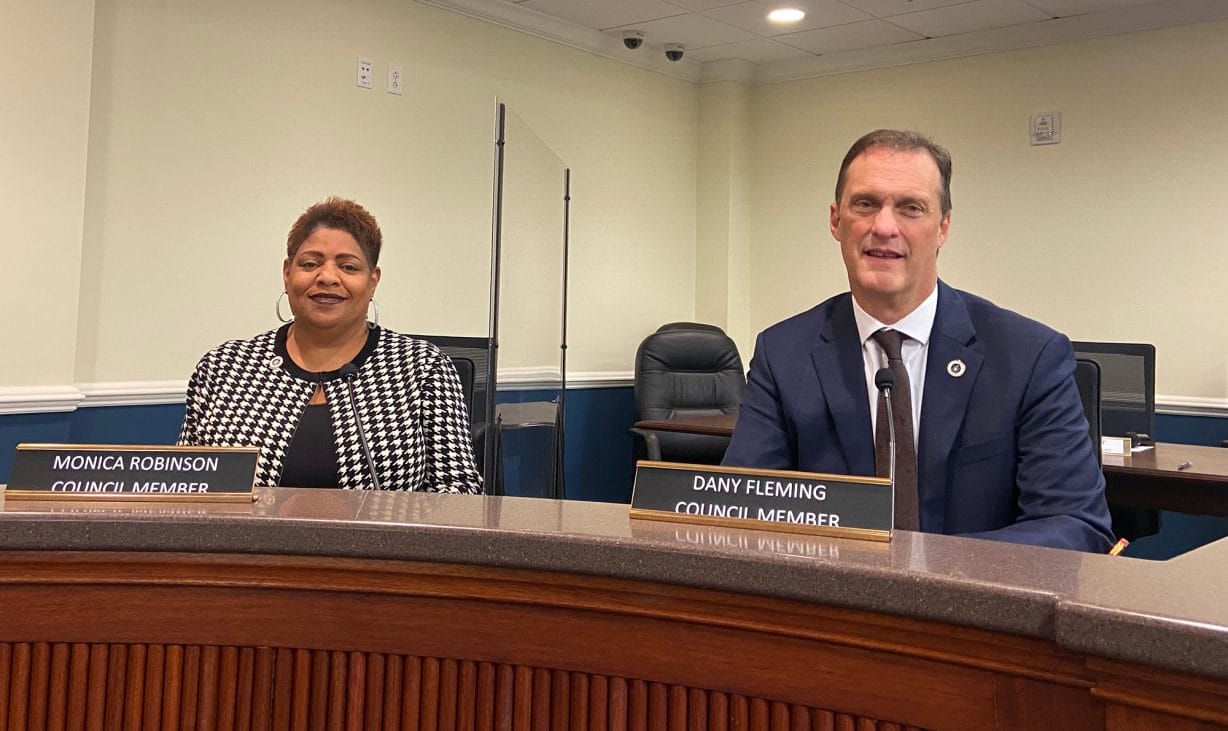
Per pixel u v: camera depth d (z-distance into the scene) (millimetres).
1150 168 4398
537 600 893
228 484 1035
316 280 1666
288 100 3703
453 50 4301
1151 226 4402
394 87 4066
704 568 816
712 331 5066
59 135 2988
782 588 785
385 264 4051
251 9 3582
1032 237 4723
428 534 907
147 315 3326
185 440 1690
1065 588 692
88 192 3162
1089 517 1258
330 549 924
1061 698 700
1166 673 627
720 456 4805
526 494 2867
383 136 4031
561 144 4828
